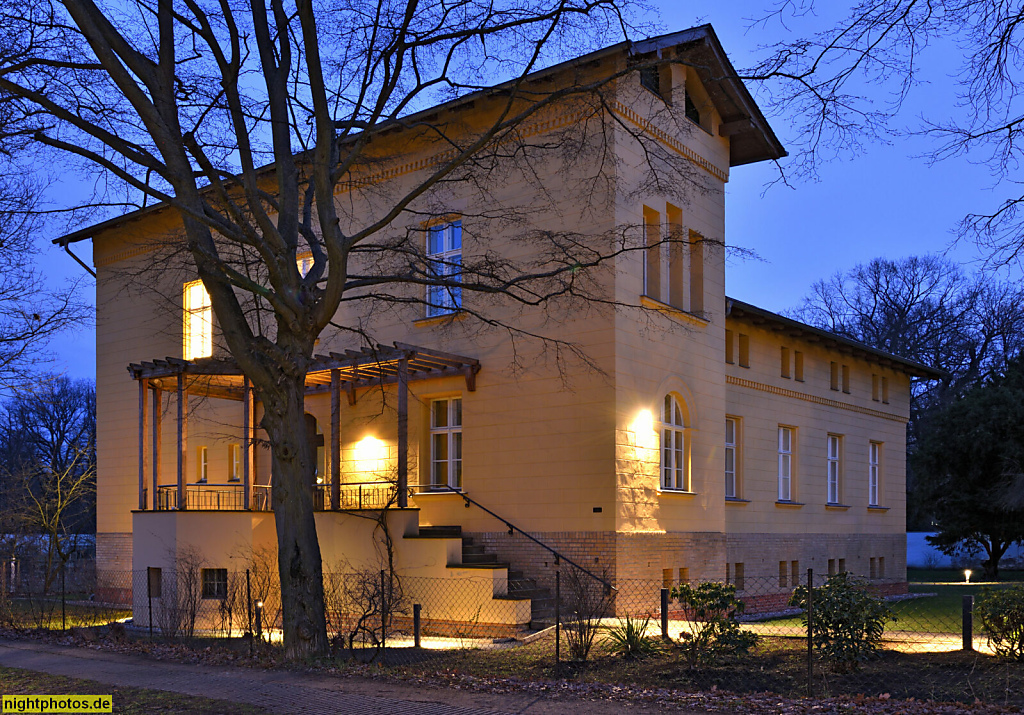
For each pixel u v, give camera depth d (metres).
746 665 11.27
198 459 24.45
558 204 18.52
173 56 13.61
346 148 20.84
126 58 13.15
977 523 37.28
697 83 21.31
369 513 17.62
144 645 14.48
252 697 9.94
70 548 30.28
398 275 14.76
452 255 20.19
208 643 15.32
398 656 12.92
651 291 19.48
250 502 20.58
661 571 18.36
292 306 13.02
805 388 26.34
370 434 21.06
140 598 19.73
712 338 21.12
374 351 16.56
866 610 10.88
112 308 26.44
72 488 29.33
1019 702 8.95
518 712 8.98
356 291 21.73
